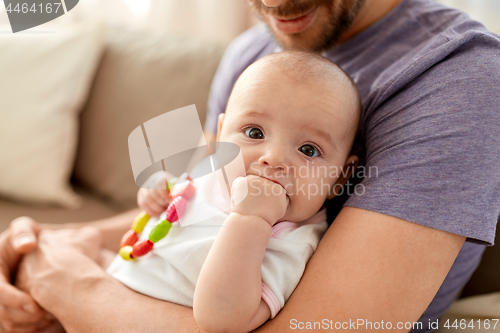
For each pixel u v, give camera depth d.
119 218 0.94
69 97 1.24
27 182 1.18
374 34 0.73
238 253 0.50
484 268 0.85
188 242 0.62
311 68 0.62
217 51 1.28
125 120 1.26
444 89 0.54
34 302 0.68
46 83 1.20
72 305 0.62
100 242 0.83
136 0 1.87
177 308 0.58
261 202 0.54
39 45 1.22
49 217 1.14
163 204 0.72
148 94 1.26
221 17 1.99
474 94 0.51
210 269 0.50
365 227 0.52
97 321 0.58
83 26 1.31
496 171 0.50
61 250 0.73
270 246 0.58
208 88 1.23
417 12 0.70
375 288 0.49
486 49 0.56
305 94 0.60
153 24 1.93
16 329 0.70
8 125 1.17
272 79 0.61
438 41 0.61
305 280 0.53
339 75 0.63
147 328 0.55
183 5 1.95
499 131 0.50
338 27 0.70
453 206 0.50
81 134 1.31
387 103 0.60
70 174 1.31
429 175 0.51
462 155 0.50
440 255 0.50
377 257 0.50
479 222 0.49
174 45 1.33
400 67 0.65
